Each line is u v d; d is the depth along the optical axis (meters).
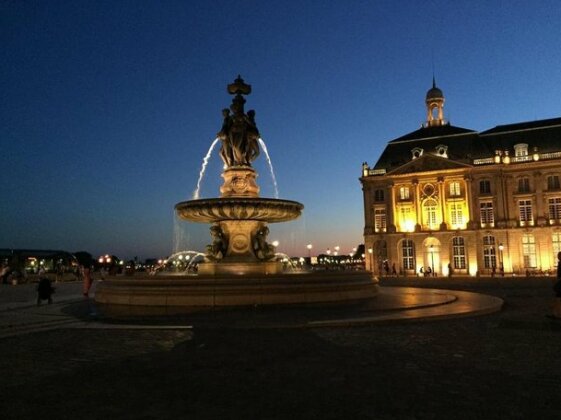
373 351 9.05
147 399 6.18
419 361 8.22
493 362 8.12
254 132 18.83
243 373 7.47
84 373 7.57
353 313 13.43
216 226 17.92
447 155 68.25
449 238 66.44
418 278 54.72
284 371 7.57
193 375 7.37
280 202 16.86
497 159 65.12
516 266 63.78
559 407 5.74
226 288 13.97
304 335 10.80
